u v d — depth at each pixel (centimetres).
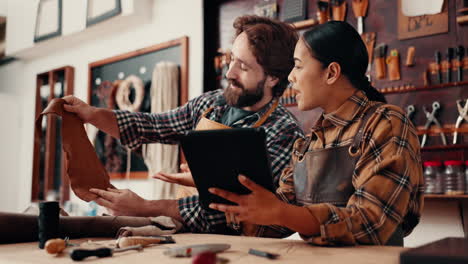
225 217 132
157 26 391
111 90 405
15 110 506
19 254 87
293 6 316
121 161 396
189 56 367
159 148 353
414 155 99
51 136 462
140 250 88
